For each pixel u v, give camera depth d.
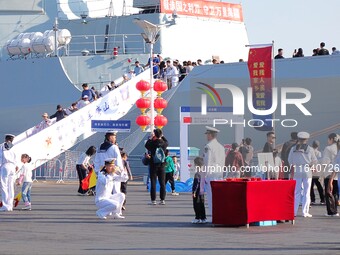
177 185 37.66
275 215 22.02
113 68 50.97
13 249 16.84
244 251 16.55
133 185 44.50
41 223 22.69
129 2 55.47
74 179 46.78
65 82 51.16
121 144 46.97
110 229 21.00
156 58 48.59
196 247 17.20
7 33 53.31
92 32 52.78
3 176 27.02
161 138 30.14
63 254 16.06
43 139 42.84
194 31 53.38
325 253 16.25
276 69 43.84
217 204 21.66
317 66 43.06
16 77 52.75
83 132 44.47
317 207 28.97
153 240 18.50
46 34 51.50
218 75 45.03
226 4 55.50
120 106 45.66
